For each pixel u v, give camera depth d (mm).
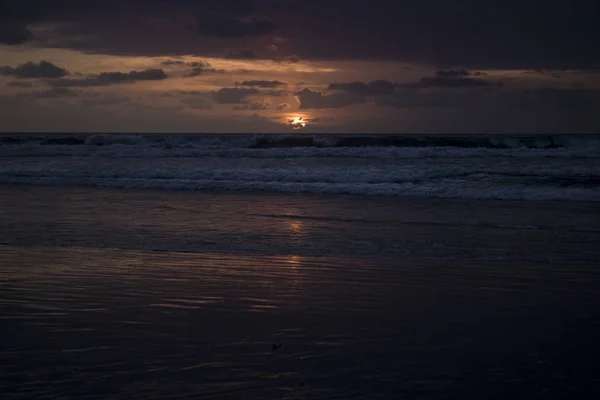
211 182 16938
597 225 10555
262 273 6930
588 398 3611
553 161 23469
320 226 10406
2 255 7910
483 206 13109
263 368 4074
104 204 13375
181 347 4477
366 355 4324
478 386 3791
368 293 6062
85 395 3650
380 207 12922
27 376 3930
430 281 6566
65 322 5082
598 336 4719
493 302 5727
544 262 7539
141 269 7109
